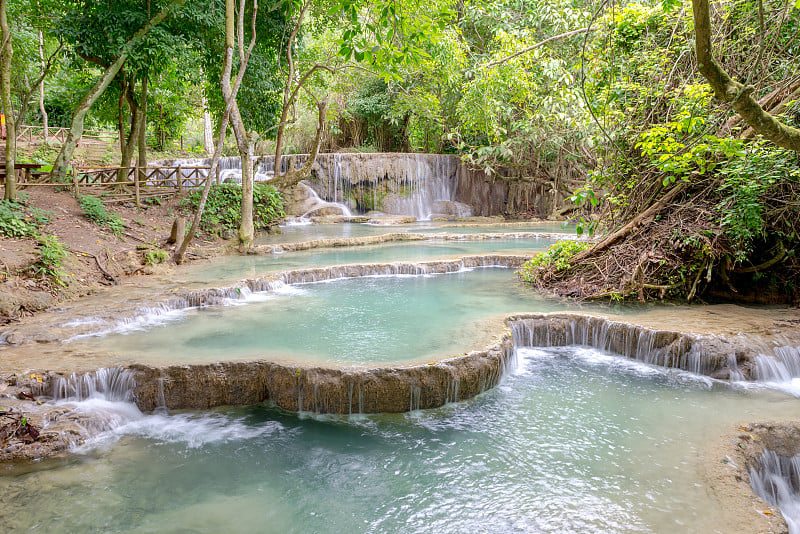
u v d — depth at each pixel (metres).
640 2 10.16
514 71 17.58
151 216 14.11
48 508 3.97
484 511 3.96
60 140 25.41
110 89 16.34
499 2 20.14
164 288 9.27
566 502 4.00
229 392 5.75
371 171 23.58
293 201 22.41
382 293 9.67
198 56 14.55
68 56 14.82
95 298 8.59
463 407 5.70
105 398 5.60
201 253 13.01
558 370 6.73
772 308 8.16
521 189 24.94
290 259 12.70
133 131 16.05
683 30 8.66
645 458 4.56
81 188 14.21
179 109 26.61
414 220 22.39
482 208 25.38
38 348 6.41
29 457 4.53
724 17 7.81
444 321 7.59
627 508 3.88
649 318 7.50
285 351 6.26
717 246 8.14
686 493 4.00
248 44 15.42
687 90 7.39
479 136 23.92
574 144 20.50
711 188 8.38
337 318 7.89
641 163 9.03
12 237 9.52
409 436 5.12
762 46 4.41
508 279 10.91
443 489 4.27
